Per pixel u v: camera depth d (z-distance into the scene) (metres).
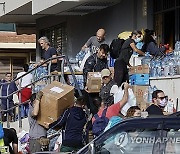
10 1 28.50
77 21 27.25
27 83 21.70
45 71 21.17
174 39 21.25
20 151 17.97
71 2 22.39
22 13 29.28
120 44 19.61
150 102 15.98
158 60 16.98
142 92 16.56
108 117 14.88
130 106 14.86
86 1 22.34
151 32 18.70
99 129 14.41
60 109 16.70
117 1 22.97
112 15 24.17
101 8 24.56
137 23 22.81
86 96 17.30
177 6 21.02
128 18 23.17
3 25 40.25
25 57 41.28
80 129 15.09
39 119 16.80
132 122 8.75
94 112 17.06
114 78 17.20
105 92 16.98
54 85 17.20
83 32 26.69
